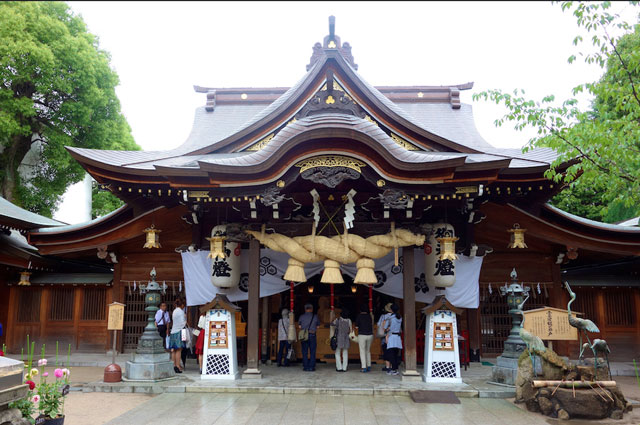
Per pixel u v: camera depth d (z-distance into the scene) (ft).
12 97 61.67
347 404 25.36
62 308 45.16
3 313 44.52
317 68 36.94
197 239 37.52
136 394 27.81
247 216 33.22
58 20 65.98
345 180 33.09
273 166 29.78
